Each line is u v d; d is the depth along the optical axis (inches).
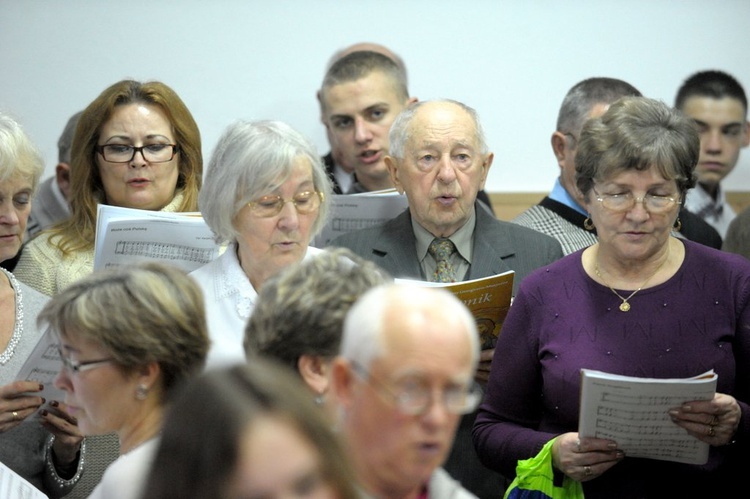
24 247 415.8
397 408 199.3
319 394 225.9
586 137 323.6
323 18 621.9
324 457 146.0
